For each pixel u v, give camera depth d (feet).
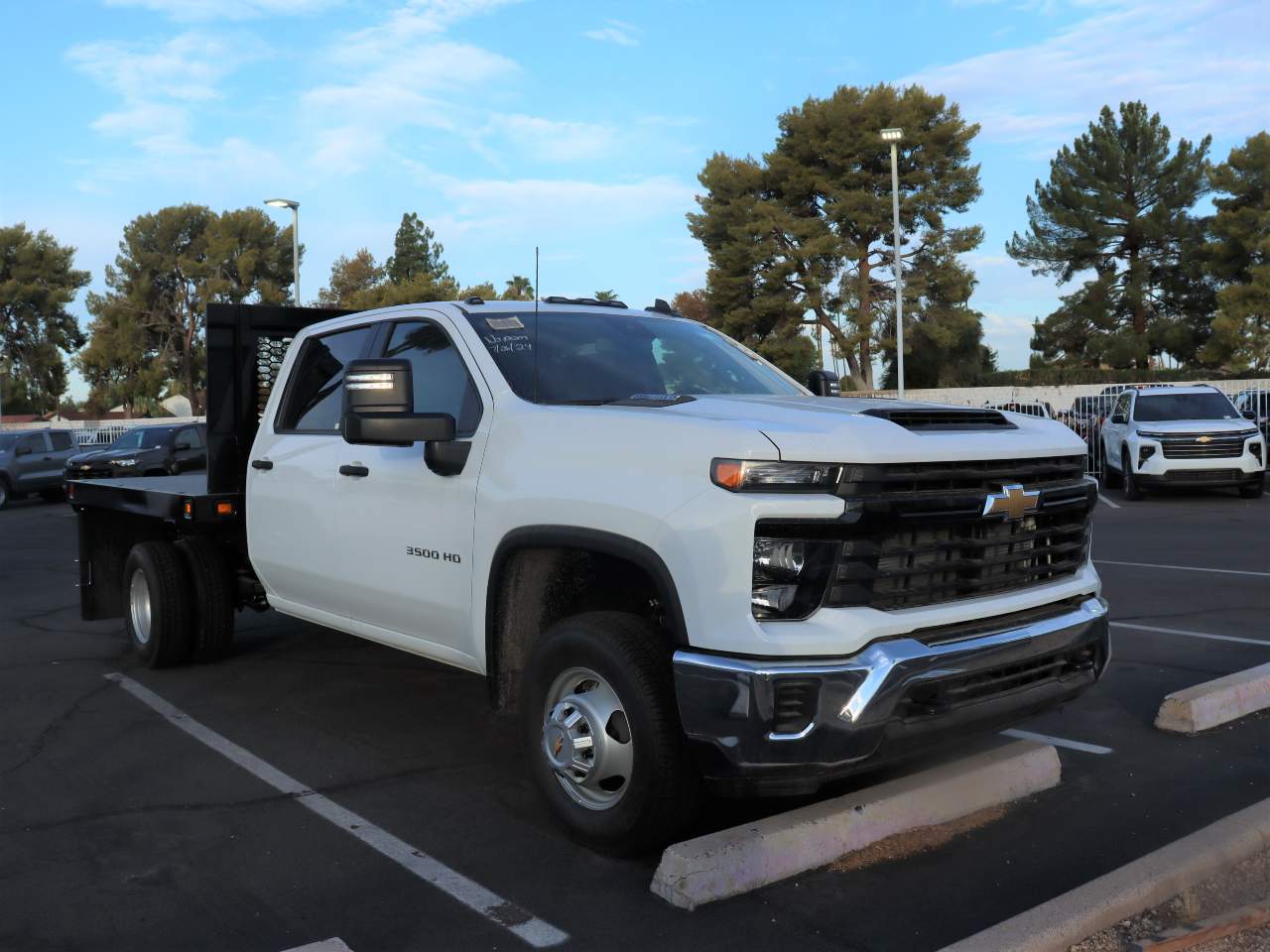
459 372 15.48
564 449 13.09
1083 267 161.48
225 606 22.63
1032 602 12.71
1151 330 156.97
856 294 157.99
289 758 16.88
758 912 11.35
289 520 18.71
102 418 242.17
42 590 36.45
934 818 13.46
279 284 224.33
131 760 16.87
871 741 11.00
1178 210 156.46
